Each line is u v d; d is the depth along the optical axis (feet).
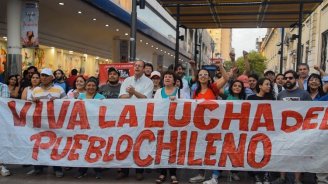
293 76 20.62
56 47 71.10
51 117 20.75
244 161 19.54
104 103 20.49
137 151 20.15
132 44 34.53
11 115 21.02
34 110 20.89
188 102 19.94
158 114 20.10
